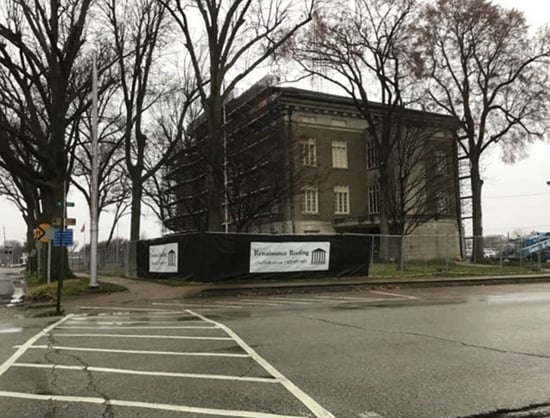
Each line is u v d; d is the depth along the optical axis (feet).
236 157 92.38
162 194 142.72
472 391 19.35
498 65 131.64
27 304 58.49
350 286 71.51
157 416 16.98
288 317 41.27
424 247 117.39
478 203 138.41
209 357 26.03
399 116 110.22
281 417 16.74
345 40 113.29
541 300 52.39
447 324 35.78
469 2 126.11
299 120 150.82
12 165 72.02
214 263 70.49
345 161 158.92
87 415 17.20
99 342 30.99
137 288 69.26
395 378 21.33
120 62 95.91
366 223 147.64
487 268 101.04
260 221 110.22
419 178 110.73
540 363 23.61
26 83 85.76
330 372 22.47
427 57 143.43
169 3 96.84
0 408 18.06
